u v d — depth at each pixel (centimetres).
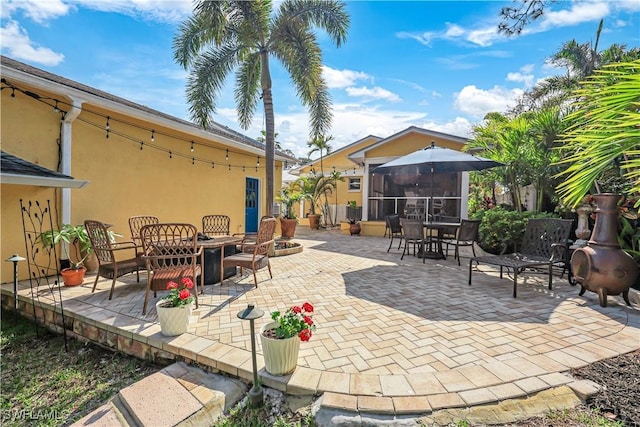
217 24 625
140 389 237
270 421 208
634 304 369
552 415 187
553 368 231
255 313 213
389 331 301
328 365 240
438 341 279
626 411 188
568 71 894
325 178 1470
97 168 567
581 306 365
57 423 238
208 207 824
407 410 191
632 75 147
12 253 469
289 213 1070
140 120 635
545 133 620
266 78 719
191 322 327
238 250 586
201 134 738
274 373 226
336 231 1355
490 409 191
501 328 305
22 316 416
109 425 214
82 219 546
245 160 968
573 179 189
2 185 459
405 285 468
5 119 452
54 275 512
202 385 239
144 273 539
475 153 956
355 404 197
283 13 700
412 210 1135
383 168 683
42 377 295
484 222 700
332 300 397
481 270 570
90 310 360
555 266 533
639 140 160
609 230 361
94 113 562
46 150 496
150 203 667
